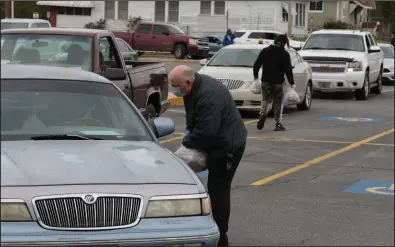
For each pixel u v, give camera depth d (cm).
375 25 7444
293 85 1672
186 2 5878
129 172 574
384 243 776
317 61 2580
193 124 717
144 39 4825
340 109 2281
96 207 537
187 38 4738
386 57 3528
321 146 1493
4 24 3089
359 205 956
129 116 708
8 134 639
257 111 2006
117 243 531
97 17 6050
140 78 1352
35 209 525
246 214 897
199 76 709
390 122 1970
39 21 3150
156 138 712
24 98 682
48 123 661
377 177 1160
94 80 735
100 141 646
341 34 2728
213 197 733
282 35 1648
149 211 552
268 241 779
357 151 1438
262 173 1173
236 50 2048
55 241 518
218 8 5853
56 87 706
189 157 714
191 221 562
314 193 1028
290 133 1672
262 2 5781
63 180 545
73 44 1213
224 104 709
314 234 811
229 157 721
